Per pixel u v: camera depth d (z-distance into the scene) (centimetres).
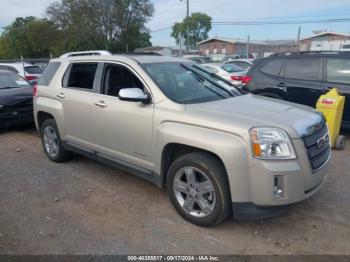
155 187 470
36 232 359
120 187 471
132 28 5438
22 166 560
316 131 355
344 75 682
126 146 427
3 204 423
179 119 363
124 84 439
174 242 341
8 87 861
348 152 624
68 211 404
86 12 5112
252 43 6319
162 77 422
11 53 5997
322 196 439
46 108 555
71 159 586
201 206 357
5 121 765
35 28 5625
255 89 795
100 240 345
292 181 318
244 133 319
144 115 396
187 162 356
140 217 389
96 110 458
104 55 486
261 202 320
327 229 363
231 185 325
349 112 678
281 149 319
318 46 4028
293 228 365
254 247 333
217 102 399
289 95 745
